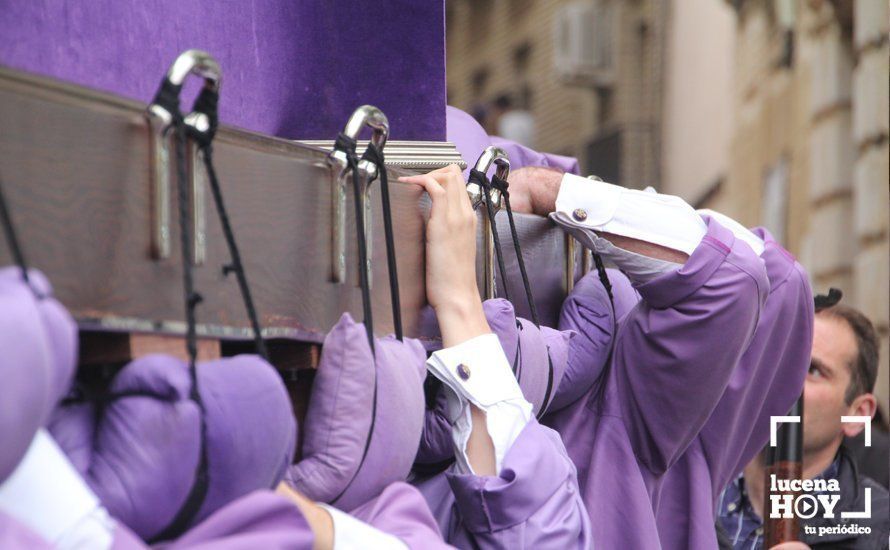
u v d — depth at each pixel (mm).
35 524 3057
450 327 5016
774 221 22359
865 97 17078
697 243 6027
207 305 3684
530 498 4832
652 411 6219
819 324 8883
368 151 4535
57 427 3359
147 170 3467
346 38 5660
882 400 14172
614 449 6254
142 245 3447
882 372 14328
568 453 6316
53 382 2949
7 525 2980
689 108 30797
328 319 4352
